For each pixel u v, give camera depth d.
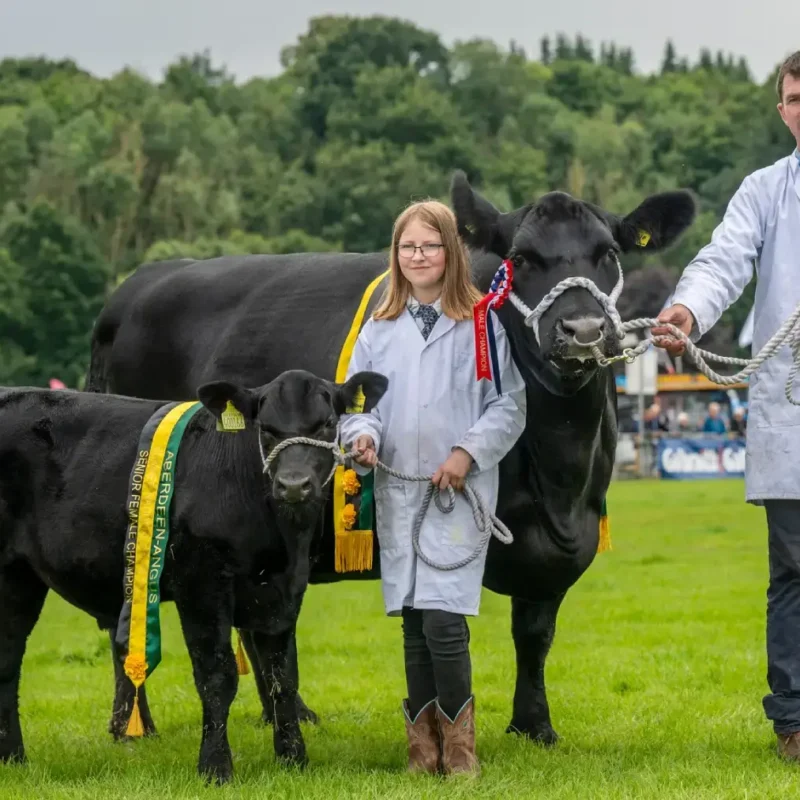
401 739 9.07
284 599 7.80
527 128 134.00
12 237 95.12
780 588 8.00
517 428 7.50
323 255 10.20
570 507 8.16
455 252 7.54
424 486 7.46
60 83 159.12
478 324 7.39
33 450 8.31
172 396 10.74
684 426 52.75
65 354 93.00
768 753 8.09
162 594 8.05
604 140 123.25
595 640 13.81
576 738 8.98
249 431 7.68
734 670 11.67
